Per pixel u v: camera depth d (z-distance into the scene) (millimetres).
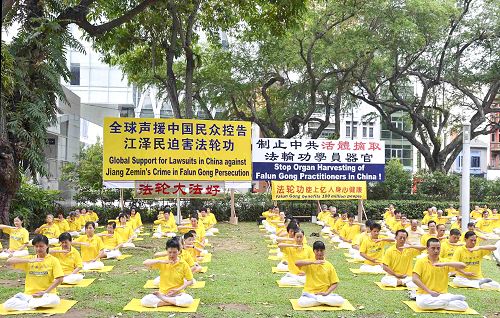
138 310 7281
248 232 17953
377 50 21672
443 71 25141
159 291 7699
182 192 18109
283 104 25750
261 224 20719
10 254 12039
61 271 7566
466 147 14219
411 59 24266
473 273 9125
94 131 39594
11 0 9750
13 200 16734
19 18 14531
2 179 14633
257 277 9797
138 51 21859
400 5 20781
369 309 7422
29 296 7355
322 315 7094
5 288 8633
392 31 20641
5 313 7066
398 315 7125
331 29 22062
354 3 20312
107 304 7578
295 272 9195
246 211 22625
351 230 14023
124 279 9484
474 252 9133
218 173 17984
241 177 18125
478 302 7930
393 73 25078
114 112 35562
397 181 26312
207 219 16719
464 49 24609
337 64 22734
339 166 19078
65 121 27219
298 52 22172
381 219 23469
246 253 12969
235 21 20391
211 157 17938
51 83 15258
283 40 21781
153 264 7664
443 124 27172
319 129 25703
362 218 22375
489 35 23453
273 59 22500
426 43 22453
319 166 19000
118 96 34281
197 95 25469
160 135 17609
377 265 10430
